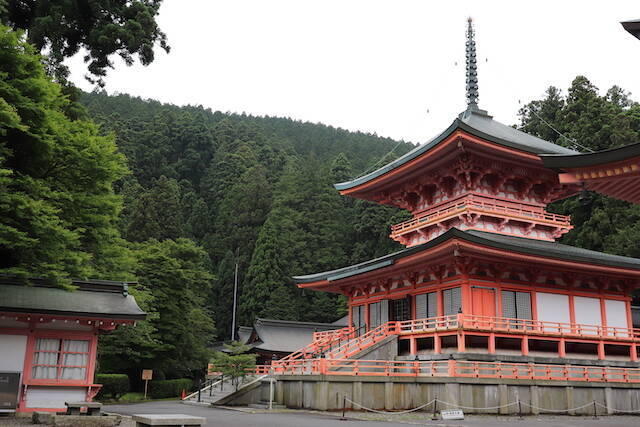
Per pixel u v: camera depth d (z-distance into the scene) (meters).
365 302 44.72
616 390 35.94
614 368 37.59
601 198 68.44
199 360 65.19
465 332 33.19
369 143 190.62
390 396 31.62
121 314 23.83
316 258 107.62
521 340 35.66
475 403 30.98
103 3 37.31
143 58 39.06
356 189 48.09
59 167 25.22
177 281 57.56
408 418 28.06
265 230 100.69
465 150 38.22
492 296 35.88
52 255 22.73
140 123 160.00
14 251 23.28
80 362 23.97
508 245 33.25
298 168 153.12
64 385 23.47
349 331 44.44
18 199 20.31
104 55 39.00
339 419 26.91
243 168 146.00
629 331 40.44
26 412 22.92
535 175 42.31
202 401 38.59
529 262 35.56
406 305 40.38
